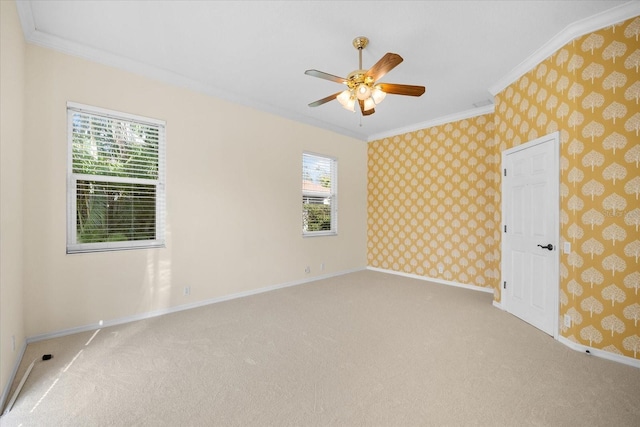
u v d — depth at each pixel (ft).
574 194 8.27
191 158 11.70
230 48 9.36
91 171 9.61
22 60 7.83
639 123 7.35
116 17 7.86
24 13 7.50
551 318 9.06
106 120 9.91
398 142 18.13
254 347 8.27
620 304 7.58
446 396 6.07
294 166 15.56
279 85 12.06
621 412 5.62
